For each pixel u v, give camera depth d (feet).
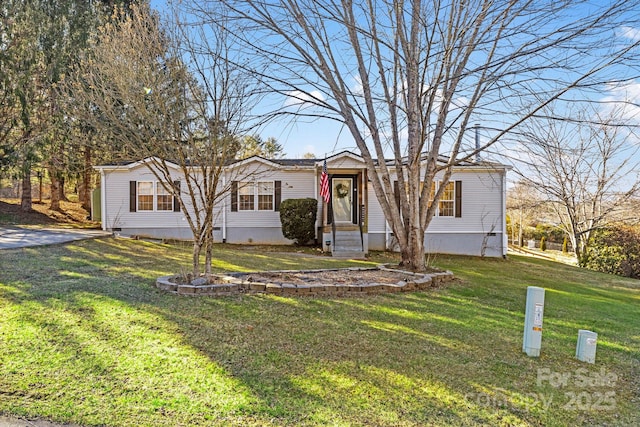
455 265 38.86
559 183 59.16
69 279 21.13
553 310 20.53
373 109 27.81
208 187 22.56
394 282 22.99
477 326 16.16
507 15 22.33
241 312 16.46
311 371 11.04
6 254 28.30
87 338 12.78
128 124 21.68
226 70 20.27
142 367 10.85
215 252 38.50
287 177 49.29
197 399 9.24
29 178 60.34
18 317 14.38
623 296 28.63
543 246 79.56
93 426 8.05
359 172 45.32
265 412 8.77
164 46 20.53
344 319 16.22
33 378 9.96
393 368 11.47
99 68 22.18
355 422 8.49
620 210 60.08
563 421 8.95
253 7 22.86
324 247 43.39
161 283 20.10
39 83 51.06
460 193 47.80
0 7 48.32
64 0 52.75
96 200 59.00
